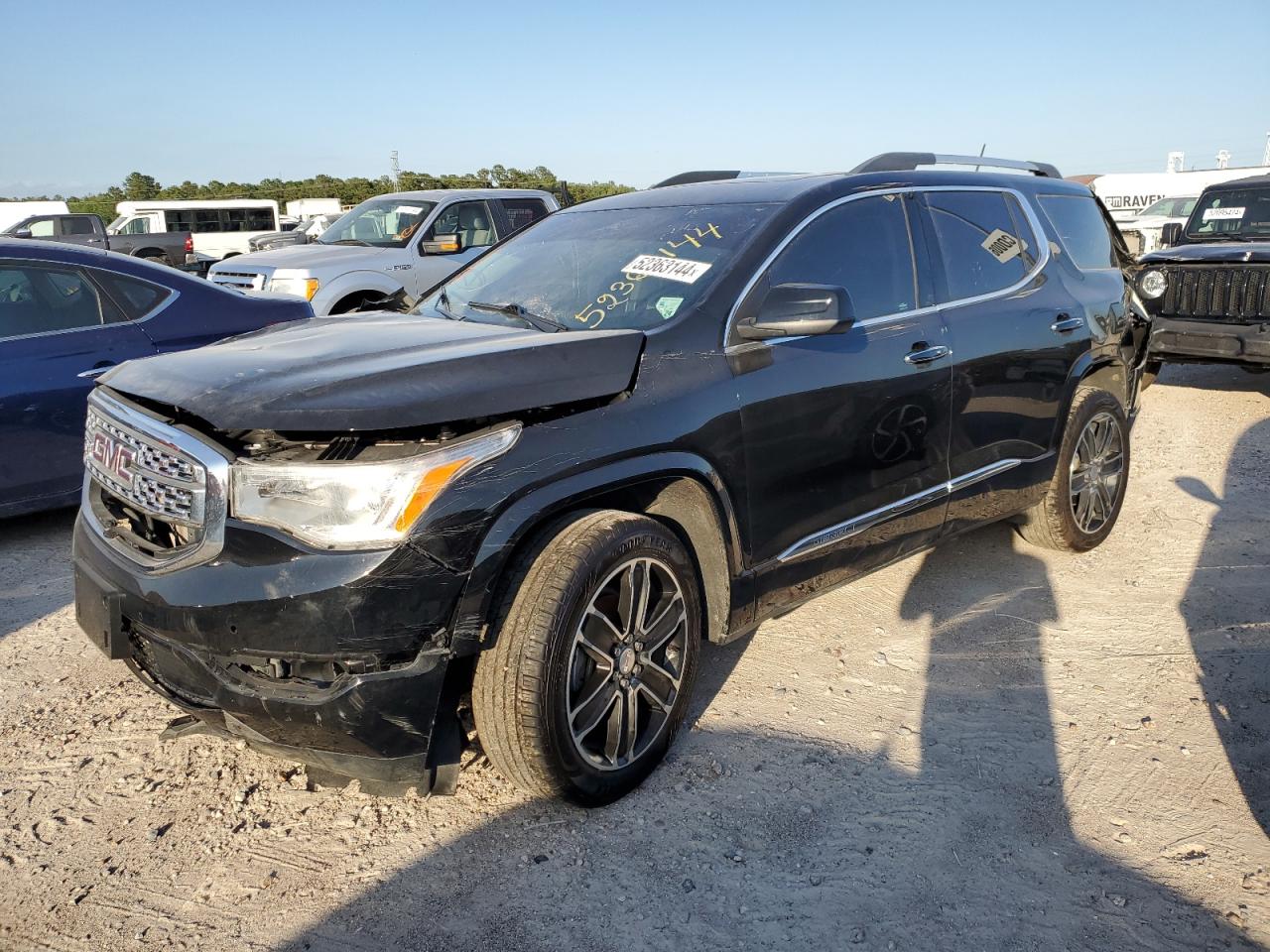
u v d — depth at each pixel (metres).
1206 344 8.39
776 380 3.29
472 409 2.57
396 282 10.45
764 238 3.48
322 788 3.03
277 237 22.34
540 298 3.63
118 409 2.91
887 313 3.81
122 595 2.69
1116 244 5.68
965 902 2.54
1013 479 4.43
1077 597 4.52
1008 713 3.50
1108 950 2.37
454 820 2.87
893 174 4.11
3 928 2.43
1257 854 2.72
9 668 3.82
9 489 5.10
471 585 2.54
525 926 2.45
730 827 2.84
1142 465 6.77
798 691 3.63
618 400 2.91
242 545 2.49
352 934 2.42
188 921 2.46
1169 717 3.46
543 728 2.65
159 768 3.14
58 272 5.34
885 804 2.95
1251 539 5.23
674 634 3.06
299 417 2.41
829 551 3.60
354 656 2.45
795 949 2.38
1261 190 9.82
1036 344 4.43
